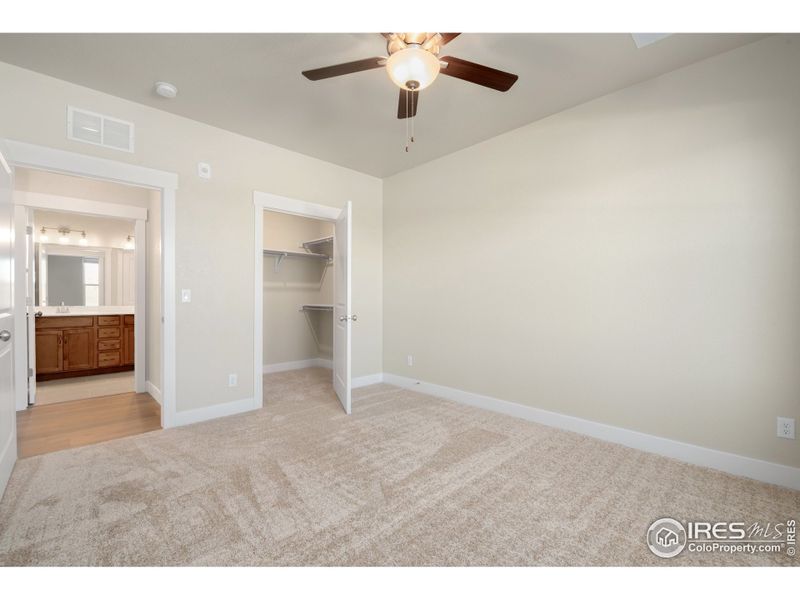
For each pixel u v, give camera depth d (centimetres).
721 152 221
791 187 201
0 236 196
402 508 184
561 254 291
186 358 299
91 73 238
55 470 219
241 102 274
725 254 221
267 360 512
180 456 239
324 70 189
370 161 392
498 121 305
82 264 507
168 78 244
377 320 445
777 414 206
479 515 178
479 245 347
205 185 308
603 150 268
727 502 190
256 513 178
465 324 360
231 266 323
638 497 194
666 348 242
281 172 355
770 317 207
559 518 176
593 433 274
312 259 562
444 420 310
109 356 486
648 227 248
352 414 325
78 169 251
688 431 234
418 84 177
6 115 227
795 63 199
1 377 195
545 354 301
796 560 149
